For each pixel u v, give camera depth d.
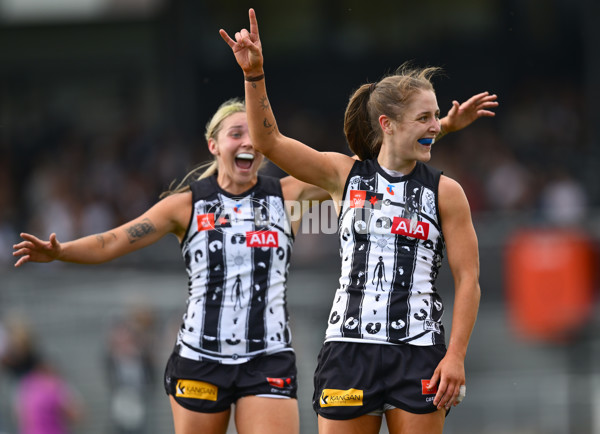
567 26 59.59
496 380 39.47
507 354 39.94
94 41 62.28
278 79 61.72
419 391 13.35
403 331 13.48
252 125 13.68
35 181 57.25
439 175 13.93
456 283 13.77
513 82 60.12
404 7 60.59
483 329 40.44
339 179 14.14
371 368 13.46
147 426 35.88
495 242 40.62
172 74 60.53
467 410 38.94
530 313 38.91
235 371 16.03
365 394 13.45
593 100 54.31
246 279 16.25
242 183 16.61
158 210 16.45
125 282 40.00
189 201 16.55
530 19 59.97
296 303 39.62
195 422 16.06
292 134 60.25
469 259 13.73
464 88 60.66
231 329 16.12
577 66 59.50
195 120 60.81
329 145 60.31
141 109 61.72
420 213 13.71
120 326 36.66
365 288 13.64
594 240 39.03
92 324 39.25
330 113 61.38
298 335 38.78
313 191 16.72
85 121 62.25
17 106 62.97
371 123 14.20
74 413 35.94
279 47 61.31
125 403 35.62
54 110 62.75
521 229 40.47
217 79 61.09
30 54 62.78
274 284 16.38
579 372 38.91
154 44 61.62
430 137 13.69
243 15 60.88
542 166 53.25
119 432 35.69
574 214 40.25
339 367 13.62
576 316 38.44
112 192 55.97
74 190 56.00
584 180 52.12
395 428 13.56
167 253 40.25
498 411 38.84
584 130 57.09
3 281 39.94
